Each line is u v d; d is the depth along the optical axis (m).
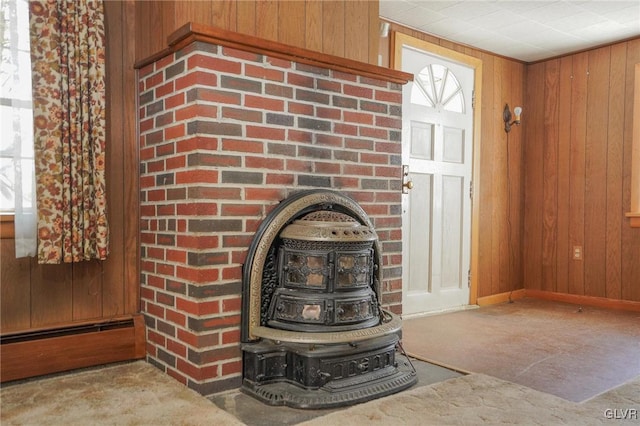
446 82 4.12
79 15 2.28
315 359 2.05
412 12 3.51
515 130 4.67
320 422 1.85
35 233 2.21
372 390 2.11
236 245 2.14
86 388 2.14
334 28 2.54
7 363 2.17
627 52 4.11
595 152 4.31
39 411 1.91
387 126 2.70
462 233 4.22
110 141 2.50
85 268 2.45
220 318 2.11
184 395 2.05
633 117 4.08
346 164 2.52
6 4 2.12
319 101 2.41
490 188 4.46
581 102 4.39
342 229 2.14
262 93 2.21
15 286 2.27
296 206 2.22
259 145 2.20
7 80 2.15
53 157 2.19
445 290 4.10
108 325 2.44
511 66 4.62
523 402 2.06
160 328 2.38
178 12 2.12
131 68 2.55
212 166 2.07
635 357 2.79
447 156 4.12
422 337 3.22
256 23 2.28
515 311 4.07
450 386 2.24
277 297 2.18
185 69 2.12
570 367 2.61
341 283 2.15
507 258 4.62
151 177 2.43
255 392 2.09
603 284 4.26
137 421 1.83
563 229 4.52
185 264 2.14
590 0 3.31
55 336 2.29
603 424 1.86
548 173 4.62
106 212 2.41
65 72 2.24
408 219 3.83
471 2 3.34
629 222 4.11
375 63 2.72
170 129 2.25
